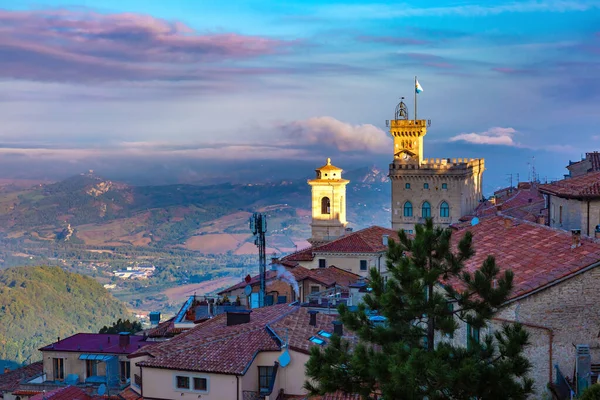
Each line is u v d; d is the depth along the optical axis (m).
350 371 42.72
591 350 43.44
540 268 46.03
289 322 59.41
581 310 43.47
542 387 43.31
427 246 42.69
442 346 39.53
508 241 54.72
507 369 38.72
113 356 72.56
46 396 62.16
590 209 68.19
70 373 73.69
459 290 45.34
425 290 42.69
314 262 119.44
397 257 43.69
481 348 40.22
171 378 54.84
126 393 59.41
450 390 38.53
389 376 40.12
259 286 95.75
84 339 77.75
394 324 42.31
